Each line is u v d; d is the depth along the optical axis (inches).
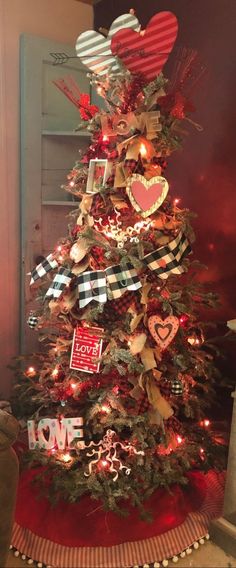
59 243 75.4
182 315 72.6
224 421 95.6
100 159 68.0
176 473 71.5
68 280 68.1
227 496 71.0
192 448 73.9
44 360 83.7
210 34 87.7
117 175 63.9
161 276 66.2
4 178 100.8
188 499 77.1
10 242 104.1
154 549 67.9
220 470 78.5
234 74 84.4
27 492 76.7
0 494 56.6
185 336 73.8
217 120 88.5
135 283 64.2
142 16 100.6
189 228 70.9
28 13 99.6
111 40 65.0
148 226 66.5
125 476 69.4
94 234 66.1
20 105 100.0
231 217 89.0
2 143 99.2
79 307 69.1
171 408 70.4
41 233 105.9
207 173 92.3
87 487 68.4
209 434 80.3
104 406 68.7
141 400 69.7
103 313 69.9
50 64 100.4
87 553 66.9
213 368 81.6
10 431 58.7
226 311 92.9
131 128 63.9
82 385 71.7
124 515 67.1
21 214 103.5
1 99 97.7
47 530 69.9
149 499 74.0
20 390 84.7
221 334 93.9
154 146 65.9
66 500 73.6
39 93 99.9
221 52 86.1
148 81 65.7
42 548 67.7
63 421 71.2
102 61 67.9
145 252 66.5
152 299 67.7
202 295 75.7
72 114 106.1
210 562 68.1
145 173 65.5
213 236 93.0
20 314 107.0
